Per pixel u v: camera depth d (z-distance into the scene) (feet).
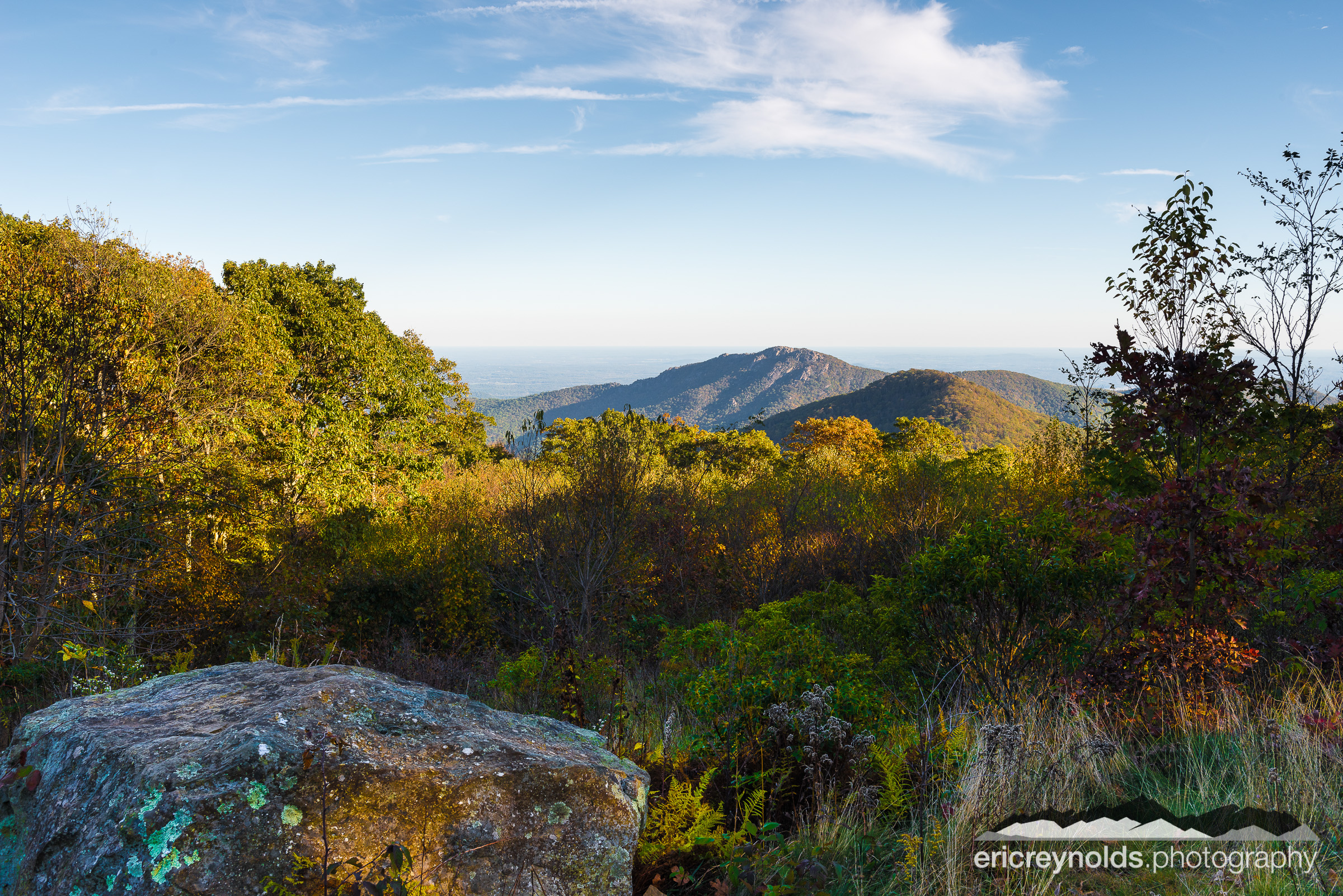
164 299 42.88
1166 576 17.40
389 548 51.29
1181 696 15.57
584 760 8.45
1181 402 18.33
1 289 32.40
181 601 37.58
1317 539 17.99
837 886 9.52
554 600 35.96
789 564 44.50
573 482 39.34
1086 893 9.05
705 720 14.70
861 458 74.28
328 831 6.51
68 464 33.63
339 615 39.96
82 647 17.99
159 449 40.16
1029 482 43.39
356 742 7.40
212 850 6.17
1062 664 18.62
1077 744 12.94
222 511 45.21
